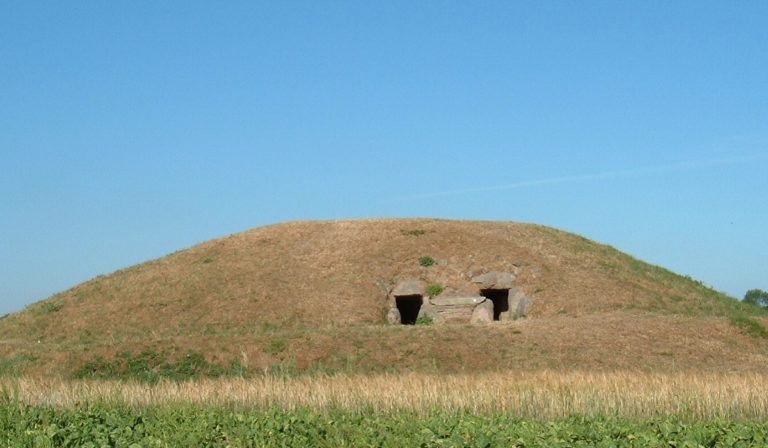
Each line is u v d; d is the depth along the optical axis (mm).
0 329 53750
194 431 19906
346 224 64250
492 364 40781
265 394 28500
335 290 54062
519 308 52844
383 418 22891
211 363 40406
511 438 18703
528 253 57750
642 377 31000
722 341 43594
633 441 18406
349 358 41062
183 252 63688
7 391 27875
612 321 45719
